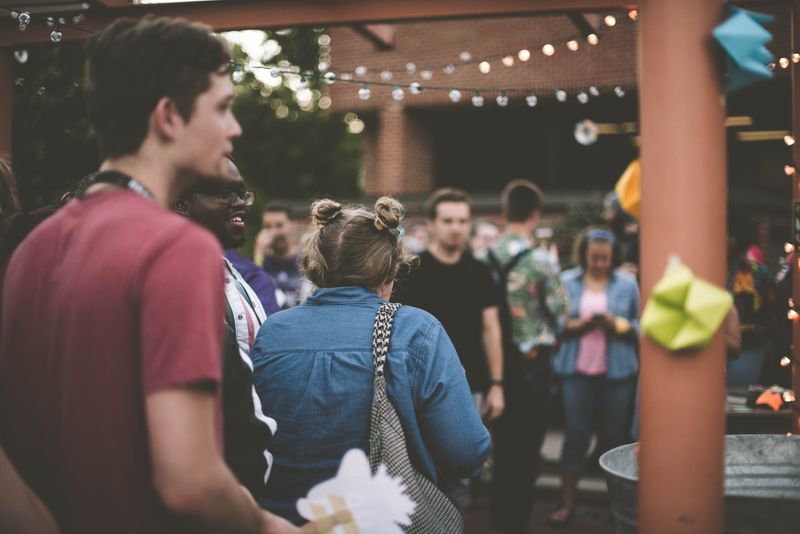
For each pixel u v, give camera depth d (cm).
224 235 246
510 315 444
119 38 128
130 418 119
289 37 1437
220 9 302
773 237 888
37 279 129
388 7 286
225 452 165
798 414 281
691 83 151
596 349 506
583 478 582
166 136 128
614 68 874
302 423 198
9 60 322
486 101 1069
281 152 2128
